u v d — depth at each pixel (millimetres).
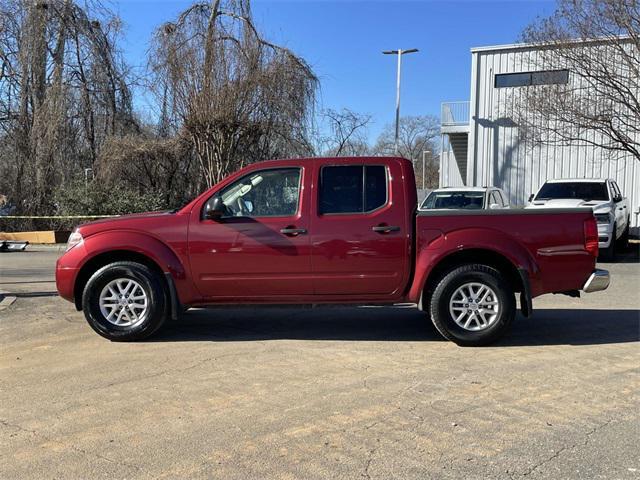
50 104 20266
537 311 7965
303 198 6090
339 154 23078
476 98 24719
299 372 5188
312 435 3844
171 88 19078
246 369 5273
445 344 6164
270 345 6129
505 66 24094
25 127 21016
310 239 6012
